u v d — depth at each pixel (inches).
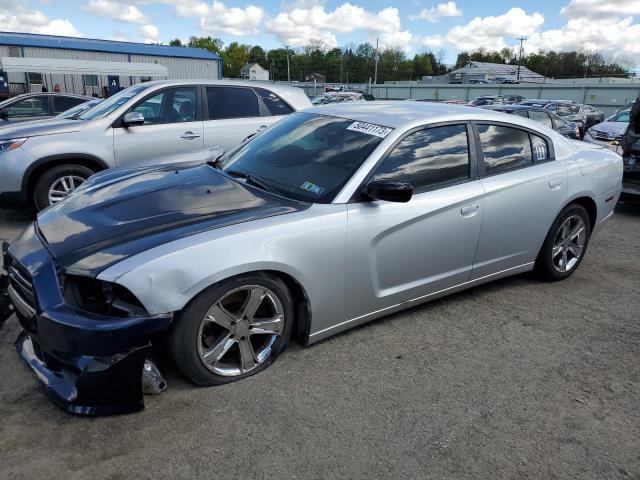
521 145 159.9
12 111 454.0
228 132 267.9
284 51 4744.1
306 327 121.4
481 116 151.5
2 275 120.7
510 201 150.9
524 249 162.6
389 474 89.8
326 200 121.2
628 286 180.7
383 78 4638.3
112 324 93.1
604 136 489.1
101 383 94.3
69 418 98.9
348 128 140.9
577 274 191.0
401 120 137.9
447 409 108.0
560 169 165.3
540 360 129.3
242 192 125.8
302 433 98.3
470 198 140.7
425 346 133.0
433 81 4188.0
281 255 109.5
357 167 126.0
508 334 141.6
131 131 245.4
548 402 112.4
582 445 99.6
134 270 95.2
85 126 237.5
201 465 89.3
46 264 100.9
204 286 100.1
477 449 97.0
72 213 117.6
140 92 250.5
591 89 1560.0
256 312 115.5
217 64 1731.1
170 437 95.3
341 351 128.0
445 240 138.3
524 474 91.7
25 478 84.7
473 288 172.1
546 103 913.5
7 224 237.9
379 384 115.3
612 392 117.1
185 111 259.8
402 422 103.2
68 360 95.2
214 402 105.7
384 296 132.0
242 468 89.2
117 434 95.4
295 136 148.3
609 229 262.1
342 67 4576.8
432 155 137.5
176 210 114.8
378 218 123.7
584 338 141.6
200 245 101.3
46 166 231.3
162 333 104.9
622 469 93.9
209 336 109.1
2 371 113.0
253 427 99.2
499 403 111.0
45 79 1200.2
